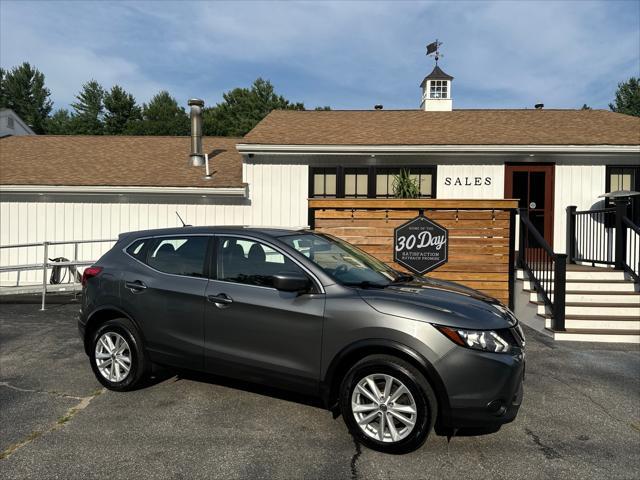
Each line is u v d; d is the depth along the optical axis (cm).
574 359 578
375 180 1052
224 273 414
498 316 359
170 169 1181
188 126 5419
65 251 1106
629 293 750
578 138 1027
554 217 1023
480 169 1034
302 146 1027
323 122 1245
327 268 398
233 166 1210
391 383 339
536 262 770
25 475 304
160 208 1092
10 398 437
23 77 6619
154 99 6078
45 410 409
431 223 805
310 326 366
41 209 1103
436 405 333
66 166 1198
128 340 444
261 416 398
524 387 481
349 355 354
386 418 339
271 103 5609
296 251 396
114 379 450
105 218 1099
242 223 1077
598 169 1016
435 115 1306
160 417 395
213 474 308
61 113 6975
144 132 5331
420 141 1032
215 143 1446
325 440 357
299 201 1064
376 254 818
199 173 1152
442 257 805
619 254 823
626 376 515
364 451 341
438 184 1038
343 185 1056
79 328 477
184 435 363
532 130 1109
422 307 345
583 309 725
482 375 326
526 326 761
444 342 329
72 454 332
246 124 5312
